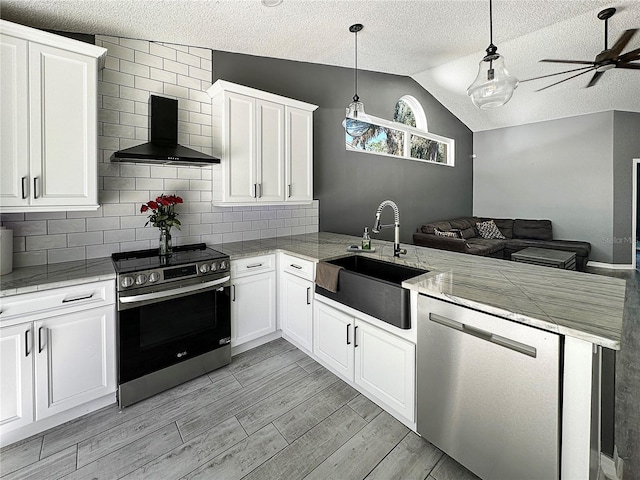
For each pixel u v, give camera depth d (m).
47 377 1.72
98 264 2.13
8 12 1.93
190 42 2.66
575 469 1.13
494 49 2.17
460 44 3.52
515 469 1.28
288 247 2.82
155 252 2.48
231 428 1.81
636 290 4.44
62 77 1.85
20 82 1.72
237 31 2.57
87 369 1.85
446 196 6.75
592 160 6.17
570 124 6.40
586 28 3.54
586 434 1.10
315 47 3.19
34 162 1.78
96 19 2.11
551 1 2.76
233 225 3.09
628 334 2.97
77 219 2.25
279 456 1.62
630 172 5.95
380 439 1.73
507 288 1.56
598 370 1.15
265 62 3.28
